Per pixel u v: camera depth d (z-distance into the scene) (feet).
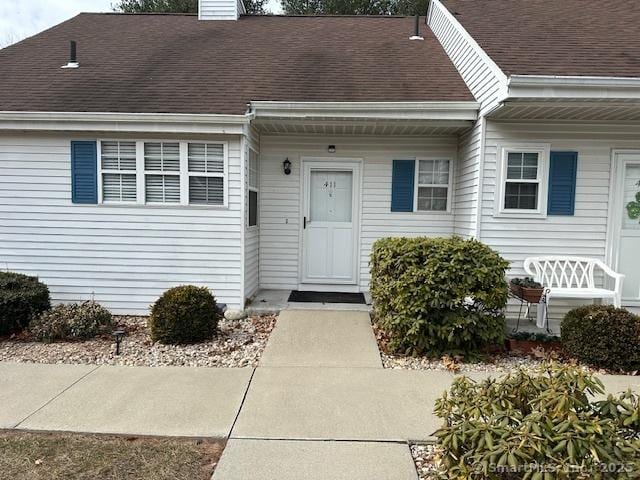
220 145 20.20
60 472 8.61
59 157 20.30
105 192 20.54
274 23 32.09
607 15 24.57
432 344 15.12
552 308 19.94
